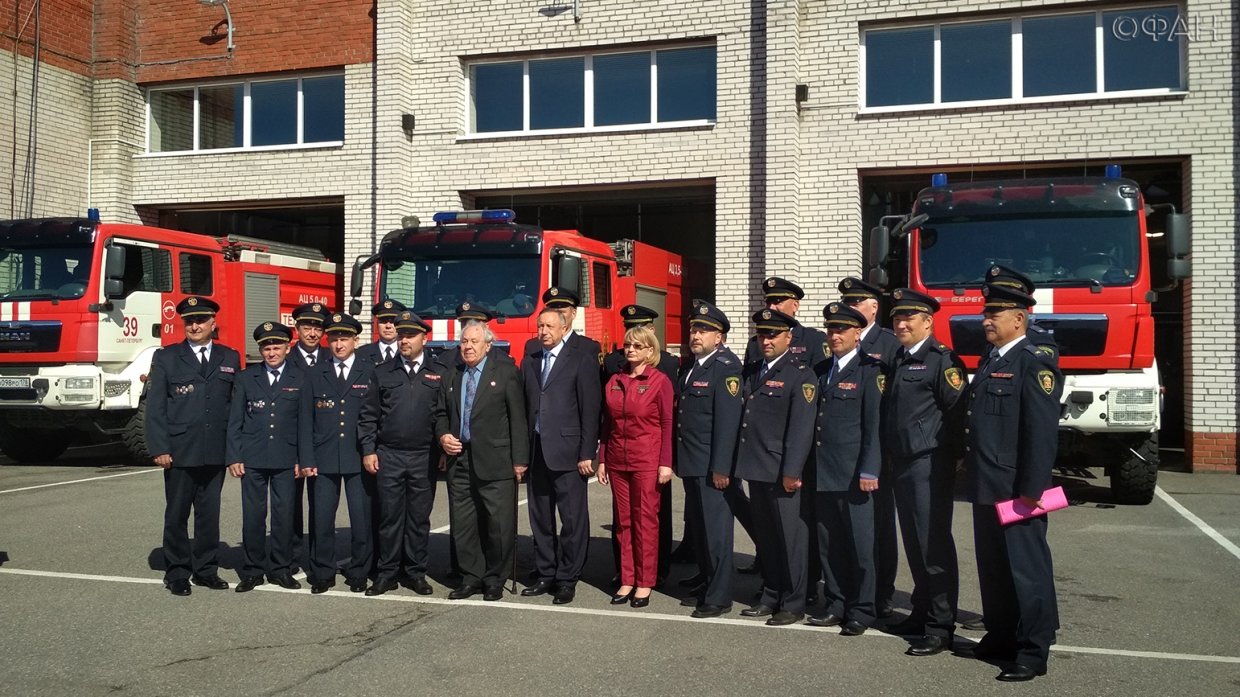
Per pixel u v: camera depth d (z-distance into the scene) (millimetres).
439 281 11836
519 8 15406
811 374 6371
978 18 13648
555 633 6094
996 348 5672
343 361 7242
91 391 12125
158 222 17703
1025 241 10234
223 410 7152
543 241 11625
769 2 13977
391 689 5082
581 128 15336
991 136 13477
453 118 15703
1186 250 10156
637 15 14883
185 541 7047
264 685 5137
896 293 6094
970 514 10023
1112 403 9766
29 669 5371
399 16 15570
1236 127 12734
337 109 16609
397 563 7133
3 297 12367
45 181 16188
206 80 17094
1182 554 8078
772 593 6605
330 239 19625
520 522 9789
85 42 16922
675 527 9656
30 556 8016
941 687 5137
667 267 15258
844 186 13984
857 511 6176
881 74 14125
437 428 7051
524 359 7254
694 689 5090
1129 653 5660
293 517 7293
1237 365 12695
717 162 14523
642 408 6770
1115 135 13102
